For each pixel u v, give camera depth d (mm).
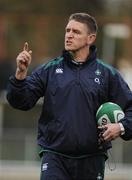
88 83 17547
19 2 68812
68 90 17469
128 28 68938
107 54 69188
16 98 17312
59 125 17359
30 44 69562
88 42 17828
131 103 17875
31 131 55281
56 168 17359
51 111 17484
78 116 17391
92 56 17812
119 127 17297
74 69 17688
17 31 69750
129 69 72812
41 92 17719
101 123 17422
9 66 64562
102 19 67562
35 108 61500
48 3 68750
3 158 50312
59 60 17828
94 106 17516
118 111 17469
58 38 69438
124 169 47250
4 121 61719
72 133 17312
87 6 68375
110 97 17953
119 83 17891
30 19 69312
